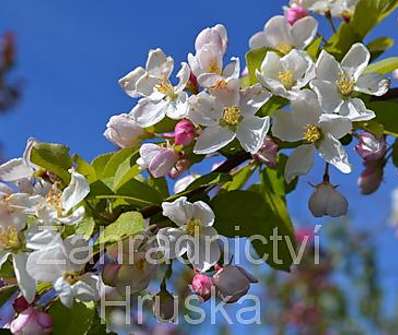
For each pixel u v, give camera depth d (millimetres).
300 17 369
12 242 282
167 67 317
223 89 307
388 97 333
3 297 294
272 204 363
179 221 292
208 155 323
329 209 327
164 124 316
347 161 308
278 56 326
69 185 286
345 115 309
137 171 305
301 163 314
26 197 285
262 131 302
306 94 309
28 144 298
